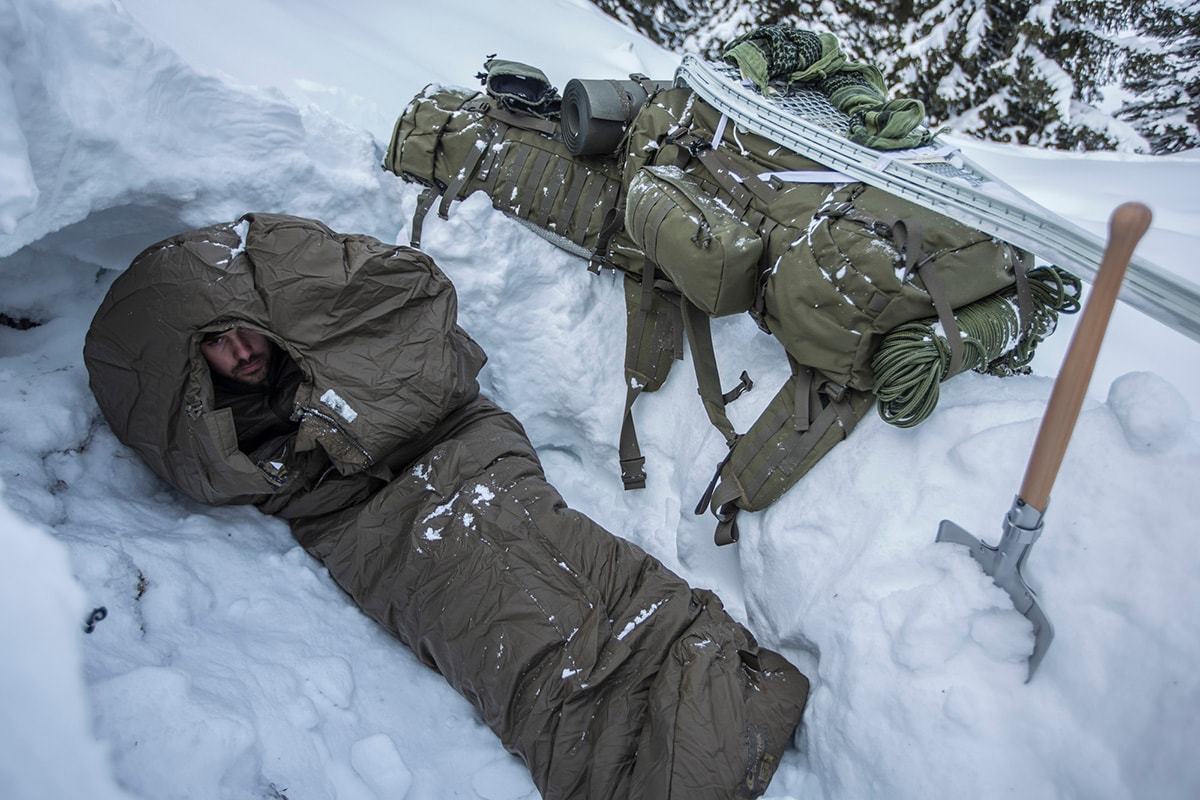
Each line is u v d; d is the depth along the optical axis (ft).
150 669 3.84
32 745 2.93
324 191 6.81
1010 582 4.50
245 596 5.11
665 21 13.52
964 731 4.34
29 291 5.97
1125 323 7.90
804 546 5.51
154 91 5.51
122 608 4.35
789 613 5.51
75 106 4.87
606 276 7.27
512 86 7.59
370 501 5.66
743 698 4.79
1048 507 4.67
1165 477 4.38
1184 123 11.37
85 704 3.16
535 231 7.21
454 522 5.40
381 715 4.96
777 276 5.59
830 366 5.41
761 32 6.79
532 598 5.05
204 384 5.26
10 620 3.08
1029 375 5.71
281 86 8.80
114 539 4.74
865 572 5.04
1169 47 11.19
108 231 5.92
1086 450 4.68
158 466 5.46
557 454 7.42
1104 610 4.28
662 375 6.81
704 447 6.32
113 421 5.43
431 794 4.65
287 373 5.95
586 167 7.09
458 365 6.07
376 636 5.47
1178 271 8.87
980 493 4.95
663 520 6.60
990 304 5.42
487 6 12.73
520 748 4.79
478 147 7.14
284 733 4.26
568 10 13.35
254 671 4.53
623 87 6.93
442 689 5.29
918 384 5.08
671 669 4.85
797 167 5.84
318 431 5.46
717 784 4.42
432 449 5.77
